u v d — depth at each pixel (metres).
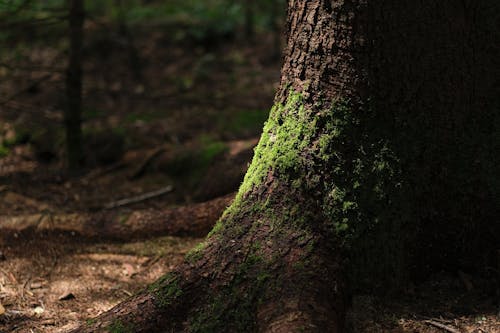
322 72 2.89
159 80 8.57
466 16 2.93
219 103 7.49
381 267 2.94
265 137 3.04
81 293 3.61
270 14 9.90
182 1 10.63
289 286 2.68
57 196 5.31
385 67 2.84
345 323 2.79
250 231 2.88
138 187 5.51
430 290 3.07
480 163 3.04
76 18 5.64
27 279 3.79
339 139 2.89
